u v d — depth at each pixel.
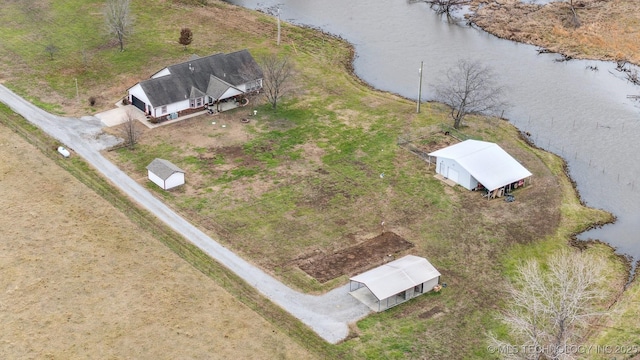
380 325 66.06
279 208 81.75
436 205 82.75
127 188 84.50
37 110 100.31
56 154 90.31
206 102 101.62
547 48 122.00
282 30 127.00
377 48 123.12
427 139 95.31
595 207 84.25
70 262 72.56
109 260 73.00
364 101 105.31
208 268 72.50
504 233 78.50
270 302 68.50
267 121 99.25
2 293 68.38
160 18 130.12
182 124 98.00
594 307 68.69
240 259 74.00
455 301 69.19
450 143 94.38
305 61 116.19
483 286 71.06
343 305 68.38
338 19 134.25
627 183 88.50
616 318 66.81
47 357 61.62
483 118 101.12
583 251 76.06
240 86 104.19
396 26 131.50
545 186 86.88
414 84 111.06
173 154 91.12
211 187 85.19
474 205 82.88
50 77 109.44
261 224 79.19
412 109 102.94
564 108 104.56
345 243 76.56
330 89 108.31
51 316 66.00
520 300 63.66
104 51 117.62
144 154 91.06
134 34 123.56
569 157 93.56
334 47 122.31
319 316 67.00
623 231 79.94
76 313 66.38
